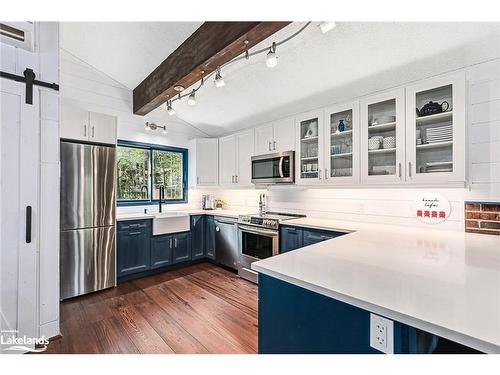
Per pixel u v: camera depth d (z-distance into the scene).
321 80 2.51
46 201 1.98
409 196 2.47
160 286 3.14
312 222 2.85
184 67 2.47
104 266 3.03
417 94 2.14
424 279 1.07
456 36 1.72
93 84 3.46
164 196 4.30
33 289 1.91
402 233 2.13
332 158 2.77
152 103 3.34
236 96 3.21
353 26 1.80
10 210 1.82
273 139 3.38
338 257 1.42
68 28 2.65
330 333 1.04
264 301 1.31
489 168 1.97
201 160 4.32
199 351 1.86
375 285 1.01
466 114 1.90
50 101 2.00
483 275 1.12
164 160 4.33
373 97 2.38
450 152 2.02
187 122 4.50
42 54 1.96
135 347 1.91
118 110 3.70
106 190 3.07
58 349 1.88
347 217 2.96
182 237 3.85
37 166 1.93
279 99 3.04
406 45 1.87
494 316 0.77
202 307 2.58
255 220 3.27
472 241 1.80
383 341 0.87
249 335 2.08
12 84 1.82
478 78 1.98
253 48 2.21
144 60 2.98
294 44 2.11
